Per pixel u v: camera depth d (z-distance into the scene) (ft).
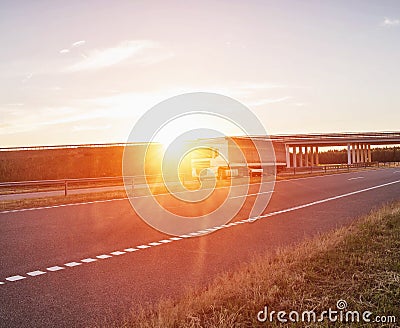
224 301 20.58
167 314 18.93
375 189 90.94
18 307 21.33
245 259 30.99
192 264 29.71
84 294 23.29
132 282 25.49
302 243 33.76
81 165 168.55
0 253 33.19
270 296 20.54
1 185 83.82
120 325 18.90
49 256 32.19
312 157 225.76
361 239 32.96
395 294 20.54
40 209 62.08
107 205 67.00
